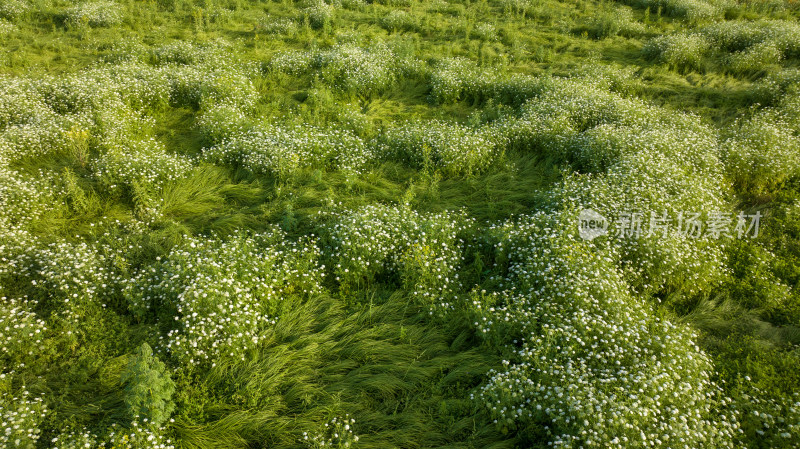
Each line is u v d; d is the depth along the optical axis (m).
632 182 9.13
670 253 7.54
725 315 7.22
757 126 11.03
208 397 5.72
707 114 13.15
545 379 5.64
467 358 6.32
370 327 6.81
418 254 7.37
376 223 7.98
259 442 5.40
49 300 6.88
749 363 6.26
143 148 10.31
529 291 7.02
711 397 5.91
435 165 10.59
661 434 5.00
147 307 6.79
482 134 11.32
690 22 19.27
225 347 6.19
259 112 12.68
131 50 14.92
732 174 10.22
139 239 8.13
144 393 5.09
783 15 20.25
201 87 12.63
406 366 6.25
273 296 7.02
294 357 6.30
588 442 4.77
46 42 15.38
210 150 10.52
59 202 8.78
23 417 5.08
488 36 18.11
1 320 6.13
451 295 7.24
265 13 19.53
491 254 8.20
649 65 16.36
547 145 11.21
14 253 7.42
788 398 5.75
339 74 14.39
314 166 10.48
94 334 6.43
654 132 10.73
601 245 7.84
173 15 18.48
